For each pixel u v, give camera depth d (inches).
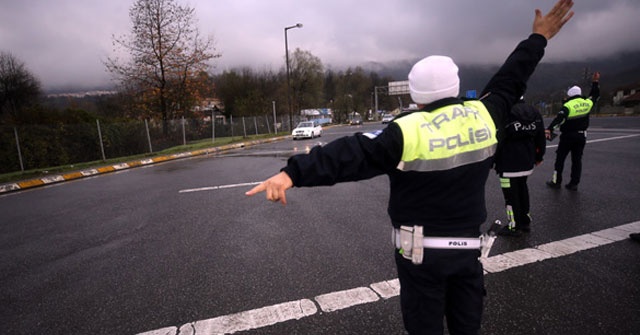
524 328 94.8
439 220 60.1
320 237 171.2
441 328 62.1
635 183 241.6
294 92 2255.2
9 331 106.0
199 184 331.9
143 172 459.8
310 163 56.2
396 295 114.3
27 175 461.7
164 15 914.1
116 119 939.3
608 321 95.8
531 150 153.3
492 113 66.1
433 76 61.1
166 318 108.2
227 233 184.7
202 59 985.5
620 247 140.3
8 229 217.8
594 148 420.2
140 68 927.0
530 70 73.5
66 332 104.1
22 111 845.2
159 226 203.5
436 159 57.4
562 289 112.3
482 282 65.6
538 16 78.4
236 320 105.0
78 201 292.0
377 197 248.1
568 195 220.5
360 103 3056.1
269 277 131.5
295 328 99.7
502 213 196.4
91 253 166.9
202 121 986.1
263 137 1139.9
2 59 1240.2
